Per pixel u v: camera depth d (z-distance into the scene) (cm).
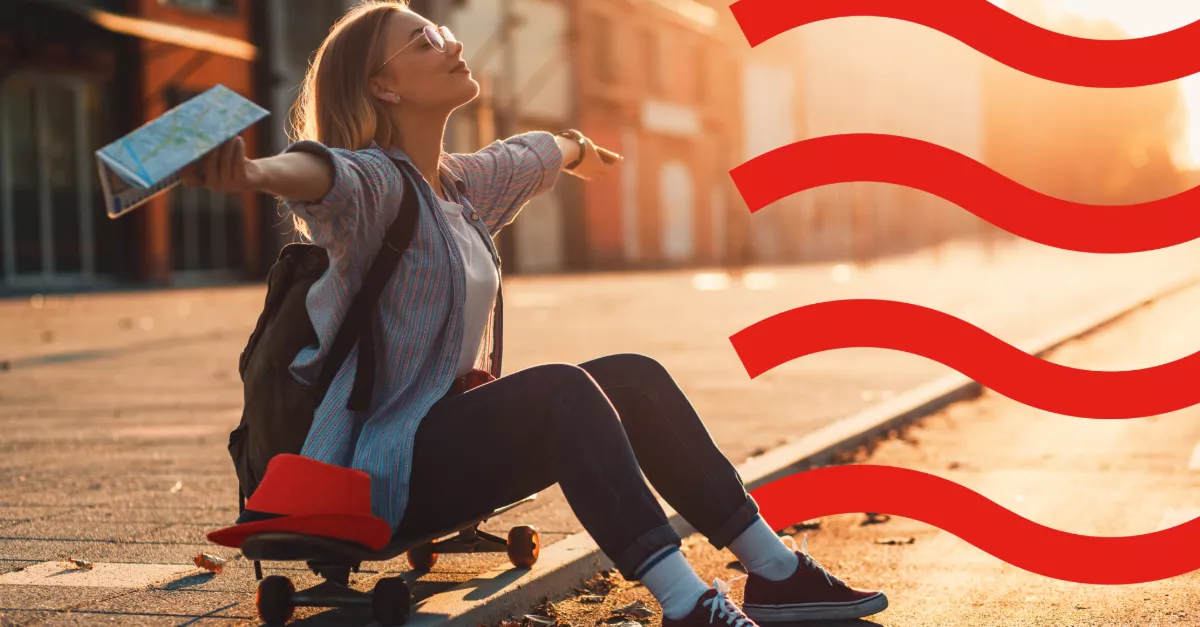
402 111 319
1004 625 359
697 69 4622
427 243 308
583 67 3888
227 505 487
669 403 336
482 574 376
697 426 338
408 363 309
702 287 2581
